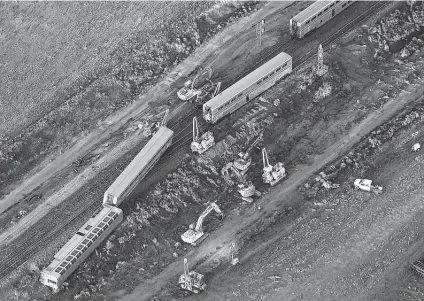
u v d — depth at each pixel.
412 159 131.75
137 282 115.88
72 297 114.38
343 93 145.25
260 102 143.75
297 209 124.62
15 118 142.00
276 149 135.38
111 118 142.25
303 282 113.69
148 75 149.62
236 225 123.06
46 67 151.25
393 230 120.25
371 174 129.62
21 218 126.00
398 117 138.88
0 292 115.50
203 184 129.75
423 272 113.75
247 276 115.25
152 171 132.00
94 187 130.12
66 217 125.62
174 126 140.00
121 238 121.69
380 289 112.31
